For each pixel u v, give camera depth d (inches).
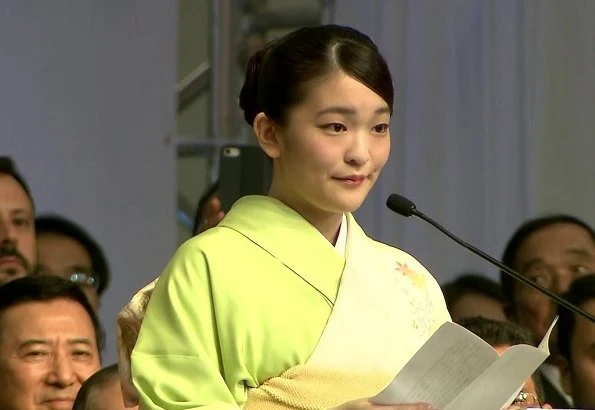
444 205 660.7
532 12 674.2
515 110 669.9
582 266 564.1
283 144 310.2
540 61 674.2
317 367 298.7
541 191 669.9
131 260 650.2
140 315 324.8
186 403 290.8
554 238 566.3
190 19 667.4
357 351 302.7
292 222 314.0
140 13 658.8
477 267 658.8
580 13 675.4
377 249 325.4
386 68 307.6
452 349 277.9
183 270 305.1
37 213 634.8
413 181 660.1
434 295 327.3
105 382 410.0
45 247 565.9
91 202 645.9
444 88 666.2
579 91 673.6
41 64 642.8
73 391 444.1
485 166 665.6
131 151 653.9
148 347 300.5
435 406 277.3
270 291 304.5
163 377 295.3
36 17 642.8
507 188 666.2
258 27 668.7
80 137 647.1
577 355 493.7
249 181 495.8
